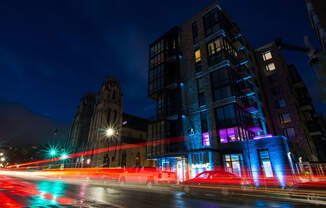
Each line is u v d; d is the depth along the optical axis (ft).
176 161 89.10
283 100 112.57
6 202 27.58
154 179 75.36
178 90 100.22
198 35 106.83
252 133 88.22
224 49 90.79
